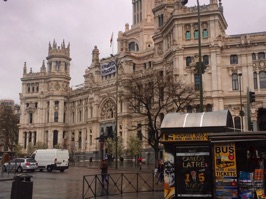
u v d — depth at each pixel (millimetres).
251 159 18344
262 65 71062
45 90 145125
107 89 118438
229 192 16906
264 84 70750
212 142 17047
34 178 43812
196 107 65500
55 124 138875
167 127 18469
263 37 71938
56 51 146250
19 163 57125
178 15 74875
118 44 125938
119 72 111750
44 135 141375
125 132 105500
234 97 71188
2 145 156500
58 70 145375
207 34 73562
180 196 18062
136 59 112625
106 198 24266
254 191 16938
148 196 25359
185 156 18266
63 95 141625
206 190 17719
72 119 140875
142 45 120125
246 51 72312
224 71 72875
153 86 58406
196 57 72688
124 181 39688
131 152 84938
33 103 146375
